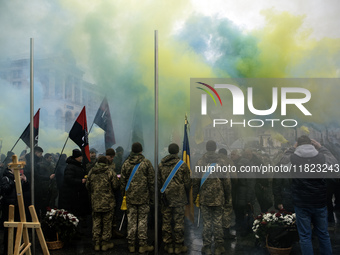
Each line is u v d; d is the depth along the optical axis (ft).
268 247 13.65
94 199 14.44
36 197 17.52
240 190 16.16
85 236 16.60
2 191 13.99
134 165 14.40
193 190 14.25
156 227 13.42
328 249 12.07
